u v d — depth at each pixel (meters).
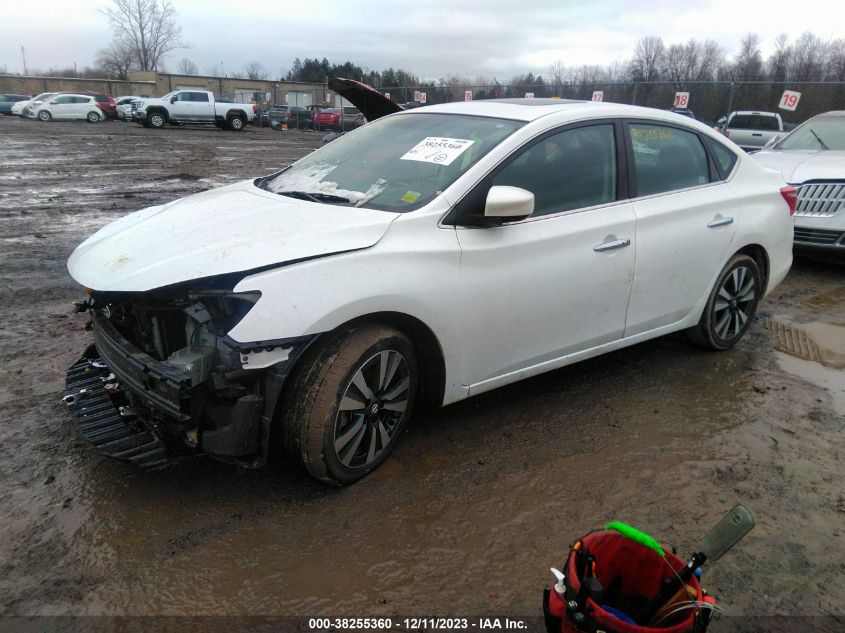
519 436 3.53
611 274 3.71
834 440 3.63
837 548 2.76
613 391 4.12
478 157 3.29
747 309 4.80
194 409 2.64
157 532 2.68
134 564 2.51
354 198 3.26
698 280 4.29
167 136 26.31
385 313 2.92
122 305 3.05
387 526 2.77
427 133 3.73
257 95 55.09
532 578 2.52
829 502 3.07
